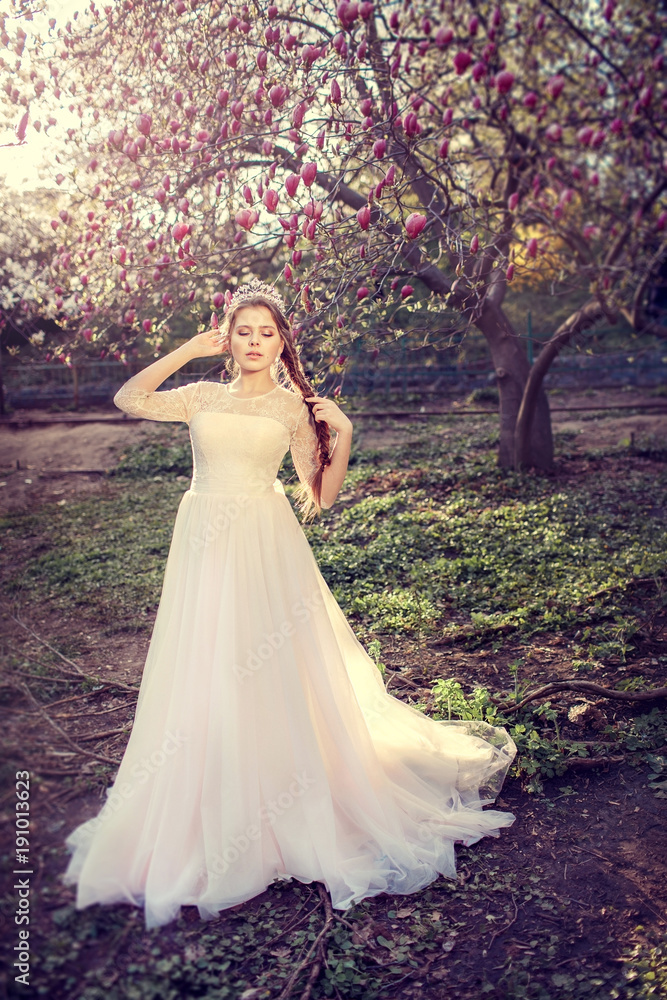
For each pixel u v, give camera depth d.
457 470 10.52
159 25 5.09
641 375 17.89
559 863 3.22
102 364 18.47
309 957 2.61
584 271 6.10
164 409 3.13
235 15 4.80
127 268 4.88
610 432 12.92
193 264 4.80
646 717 4.21
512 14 7.46
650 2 7.77
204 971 2.46
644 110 6.23
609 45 7.71
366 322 5.01
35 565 7.12
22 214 5.84
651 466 10.51
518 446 10.24
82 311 5.94
